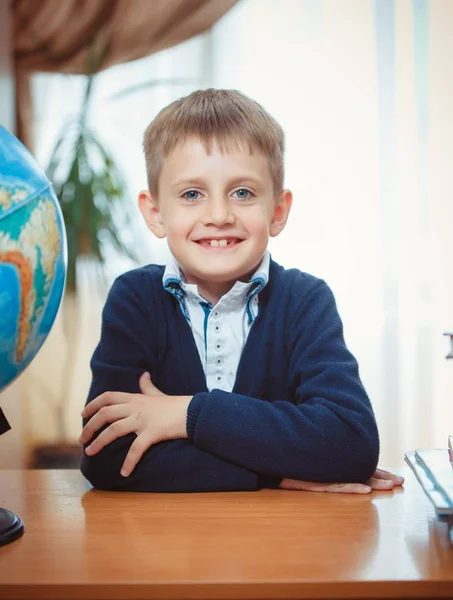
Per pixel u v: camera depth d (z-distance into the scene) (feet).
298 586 1.88
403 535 2.29
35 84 11.19
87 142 10.19
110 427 3.04
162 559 2.06
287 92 10.66
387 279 10.46
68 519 2.52
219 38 10.85
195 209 3.25
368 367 10.46
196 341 3.52
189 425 2.99
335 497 2.83
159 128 3.45
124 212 10.08
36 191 2.27
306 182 10.58
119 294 3.54
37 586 1.88
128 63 11.06
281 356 3.43
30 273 2.22
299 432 2.95
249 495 2.89
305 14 10.69
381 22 10.50
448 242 10.39
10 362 2.32
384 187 10.48
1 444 10.41
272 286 3.55
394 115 10.47
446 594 1.89
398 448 10.36
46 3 11.01
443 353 10.34
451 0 10.37
